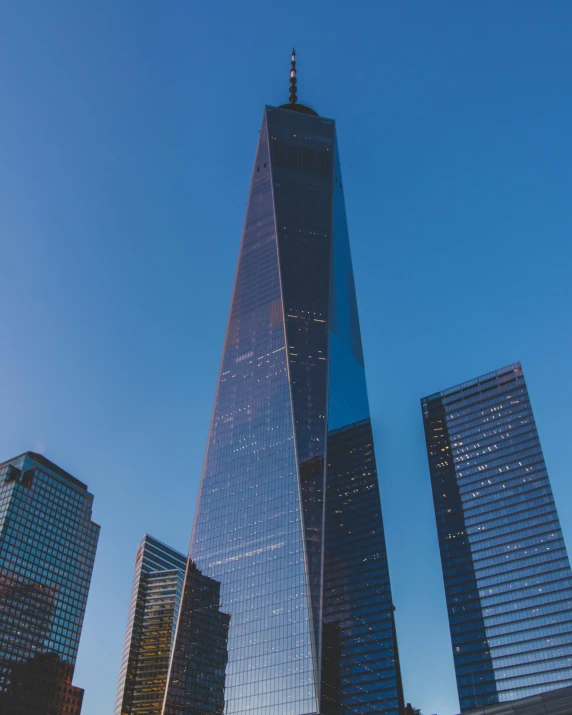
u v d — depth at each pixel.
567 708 46.78
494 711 50.00
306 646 188.62
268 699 186.88
